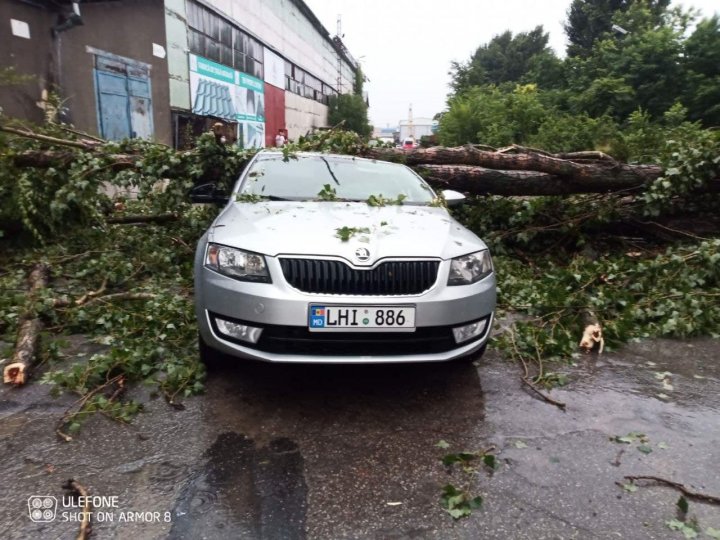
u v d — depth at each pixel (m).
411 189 4.43
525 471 2.46
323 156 4.83
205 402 3.05
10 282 5.07
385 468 2.46
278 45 25.94
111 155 6.18
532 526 2.09
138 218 6.74
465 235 3.47
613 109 15.43
